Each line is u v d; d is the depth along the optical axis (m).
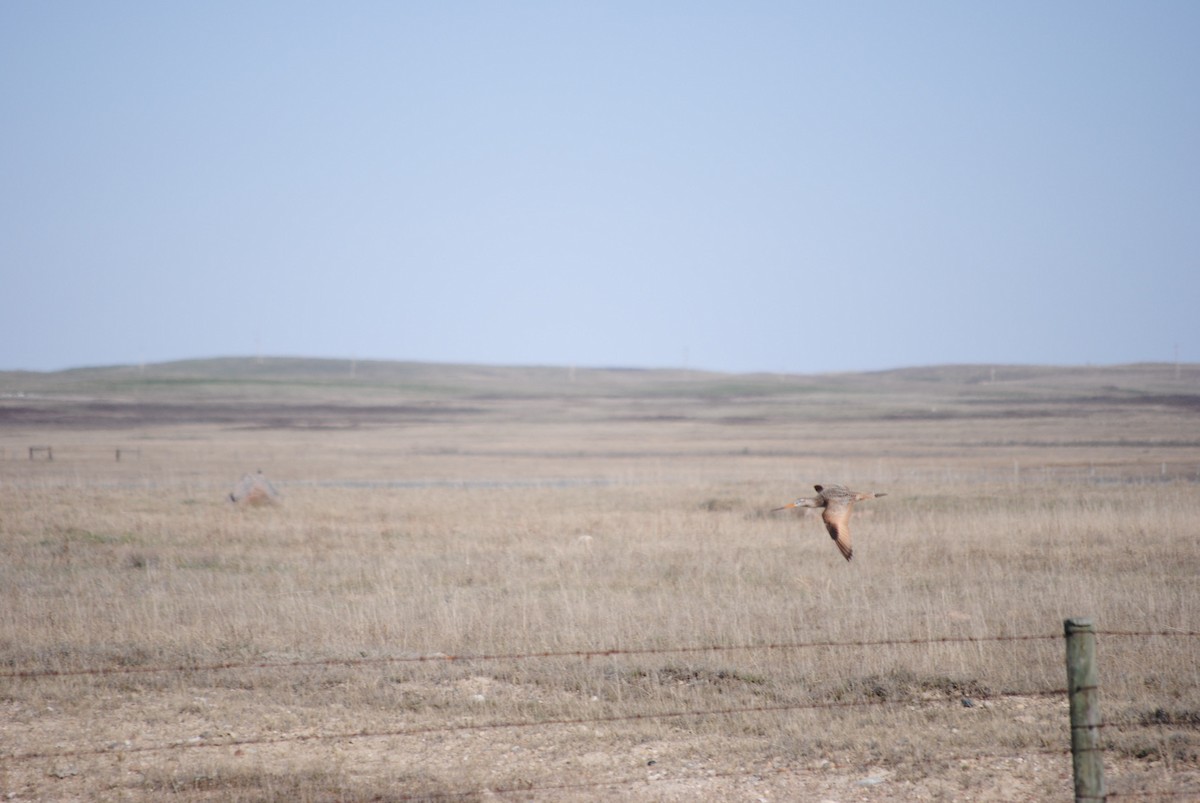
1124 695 44.19
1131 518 107.75
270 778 36.09
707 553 89.50
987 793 34.28
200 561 88.44
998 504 128.50
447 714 43.62
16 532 106.69
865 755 38.12
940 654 49.91
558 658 51.22
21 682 48.00
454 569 83.06
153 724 42.84
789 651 51.66
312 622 59.66
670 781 35.91
